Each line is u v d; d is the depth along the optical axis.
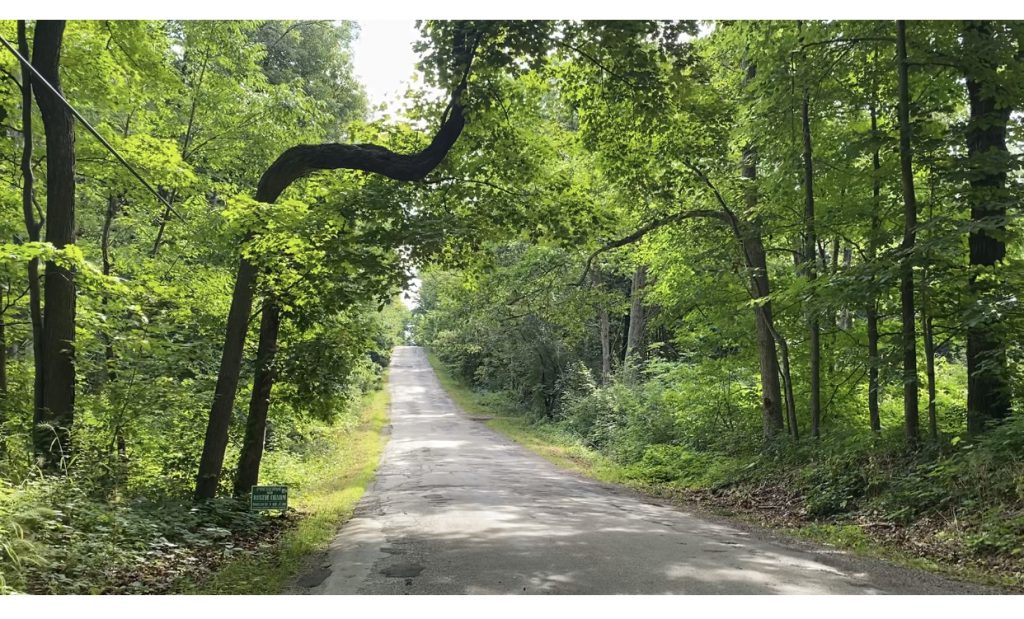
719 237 16.50
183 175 13.43
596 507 11.94
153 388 11.46
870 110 13.51
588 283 27.08
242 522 9.96
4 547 5.59
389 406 46.84
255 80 17.31
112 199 15.13
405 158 11.20
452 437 30.11
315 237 10.67
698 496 14.02
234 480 11.91
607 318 33.72
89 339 11.86
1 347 12.48
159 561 7.00
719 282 17.41
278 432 19.12
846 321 17.20
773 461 14.16
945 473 9.48
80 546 6.56
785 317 15.91
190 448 13.59
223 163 17.19
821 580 6.30
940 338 13.13
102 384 11.84
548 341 37.03
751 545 8.23
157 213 15.45
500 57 9.96
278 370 11.77
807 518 10.66
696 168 14.97
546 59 10.12
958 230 9.34
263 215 10.25
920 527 8.83
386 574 6.63
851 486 10.93
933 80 11.92
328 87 27.64
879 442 11.77
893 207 12.76
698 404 19.41
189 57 17.02
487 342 41.41
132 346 11.32
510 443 28.00
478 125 12.20
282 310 12.14
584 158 16.06
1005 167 9.97
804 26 12.46
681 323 20.45
